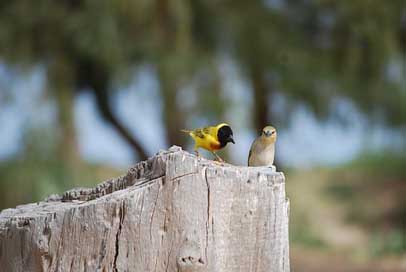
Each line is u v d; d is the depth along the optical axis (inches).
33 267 192.7
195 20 730.2
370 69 767.1
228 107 705.6
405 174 1080.8
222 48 741.3
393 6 758.5
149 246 179.6
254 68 750.5
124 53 687.7
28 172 670.5
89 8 679.1
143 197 180.7
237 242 183.0
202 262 179.0
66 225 186.4
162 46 689.6
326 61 758.5
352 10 746.2
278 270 186.9
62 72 709.3
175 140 717.3
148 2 681.0
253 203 183.6
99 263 182.2
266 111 768.3
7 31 701.3
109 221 182.1
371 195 1002.7
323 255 722.2
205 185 180.5
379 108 788.6
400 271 630.5
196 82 706.2
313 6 755.4
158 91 703.7
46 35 707.4
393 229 855.1
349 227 882.1
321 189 1034.1
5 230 200.4
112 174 807.7
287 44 751.1
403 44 795.4
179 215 179.6
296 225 851.4
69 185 689.0
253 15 746.8
